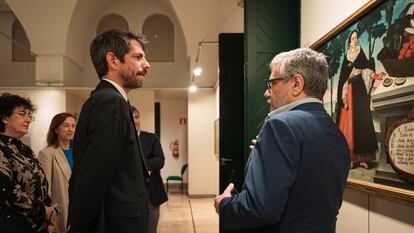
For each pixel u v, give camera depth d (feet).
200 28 26.40
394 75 5.05
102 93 4.97
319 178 3.77
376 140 5.52
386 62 5.25
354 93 6.25
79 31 29.91
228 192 4.32
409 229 4.88
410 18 4.70
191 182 27.81
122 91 5.33
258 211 3.53
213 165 27.89
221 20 25.14
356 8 6.43
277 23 10.07
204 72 25.34
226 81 11.82
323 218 3.82
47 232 6.83
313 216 3.77
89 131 4.81
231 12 21.65
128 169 4.99
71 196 4.71
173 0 25.96
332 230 3.96
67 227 4.73
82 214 4.59
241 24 18.56
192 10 26.12
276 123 3.81
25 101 7.02
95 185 4.58
